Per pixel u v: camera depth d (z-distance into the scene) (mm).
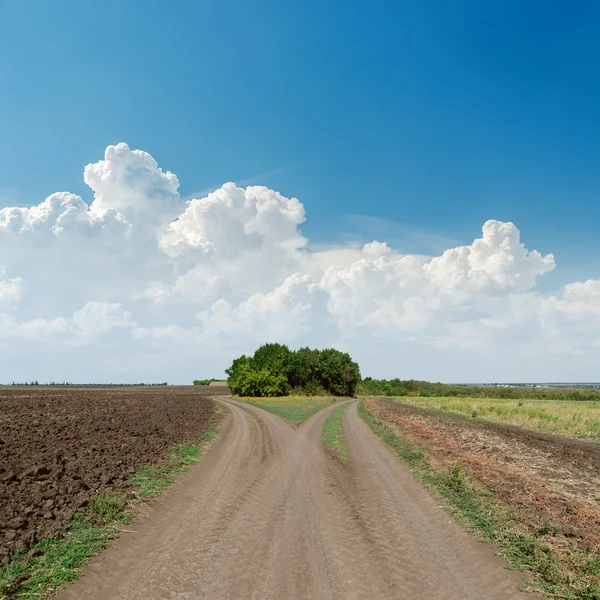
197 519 10789
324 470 17016
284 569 8070
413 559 8633
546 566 8164
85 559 8281
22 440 18000
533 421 36938
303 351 101625
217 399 66250
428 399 83875
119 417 28922
